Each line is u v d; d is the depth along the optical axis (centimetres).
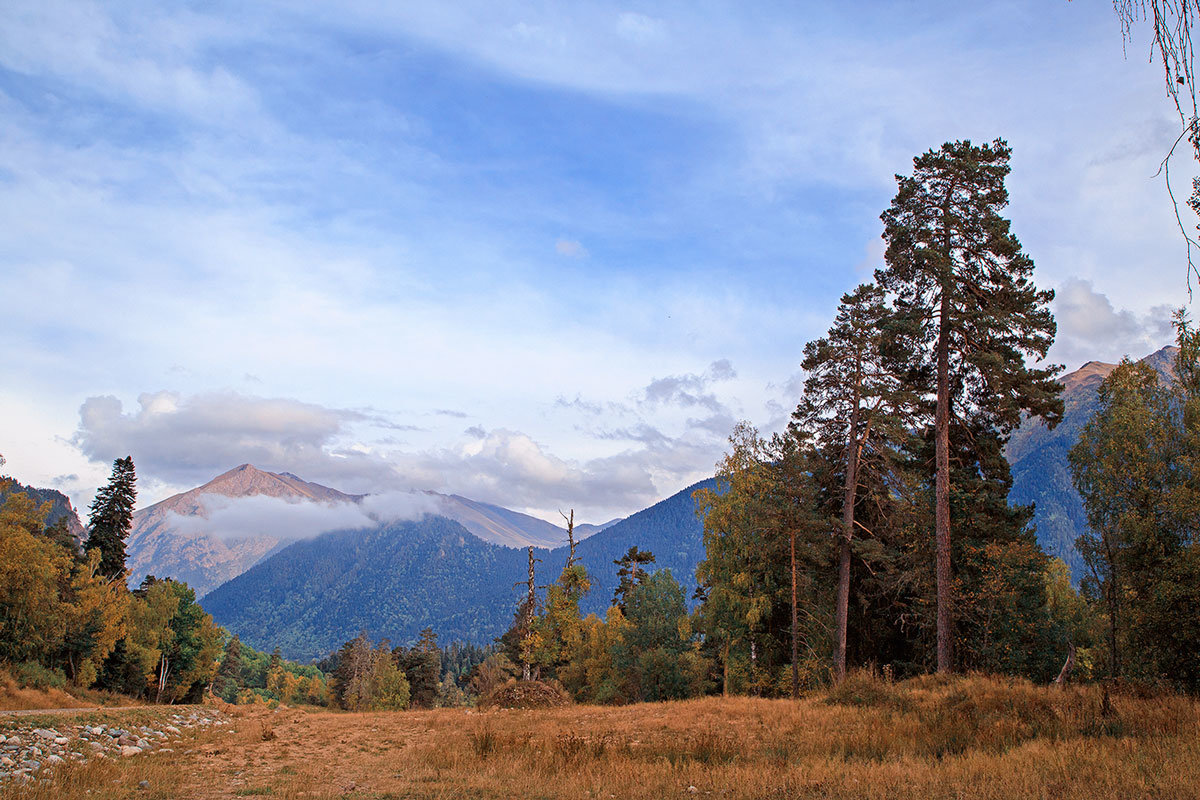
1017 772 1048
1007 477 3278
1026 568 3048
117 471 6122
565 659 5019
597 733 1944
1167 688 1941
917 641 3338
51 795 1043
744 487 3594
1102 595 2650
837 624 3158
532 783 1194
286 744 1894
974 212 2792
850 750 1376
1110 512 2583
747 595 3512
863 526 3259
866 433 3184
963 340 2792
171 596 6856
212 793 1173
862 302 3225
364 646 10906
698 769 1250
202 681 7625
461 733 2045
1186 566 2209
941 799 927
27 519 4109
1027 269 2761
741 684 3538
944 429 2767
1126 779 954
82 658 4594
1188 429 2433
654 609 4091
